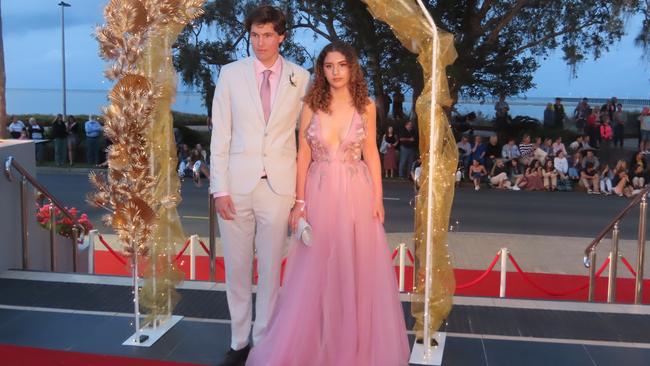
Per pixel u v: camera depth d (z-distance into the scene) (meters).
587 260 6.62
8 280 5.54
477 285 7.76
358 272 3.71
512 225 11.82
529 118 21.69
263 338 3.74
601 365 3.91
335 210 3.70
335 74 3.59
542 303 5.09
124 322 4.52
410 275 7.88
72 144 20.20
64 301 5.03
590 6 17.58
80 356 3.93
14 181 6.10
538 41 18.45
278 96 3.70
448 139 4.01
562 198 15.00
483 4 18.03
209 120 20.88
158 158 4.26
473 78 19.02
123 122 3.80
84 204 13.58
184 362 3.87
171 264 4.45
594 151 18.77
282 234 3.77
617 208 13.75
